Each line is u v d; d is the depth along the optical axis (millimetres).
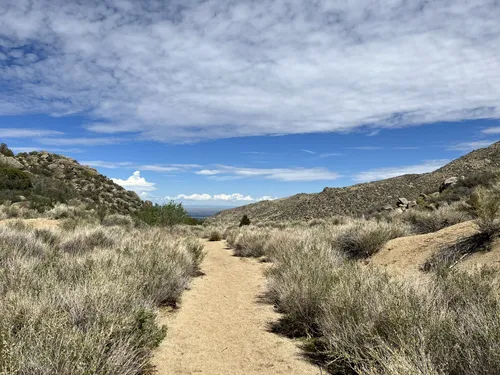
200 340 4773
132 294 4965
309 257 7258
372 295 4164
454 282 4637
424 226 12352
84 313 3977
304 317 5105
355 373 3580
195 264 10047
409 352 2848
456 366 2762
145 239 11992
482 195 8422
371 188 60656
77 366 2727
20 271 5375
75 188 42656
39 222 19516
